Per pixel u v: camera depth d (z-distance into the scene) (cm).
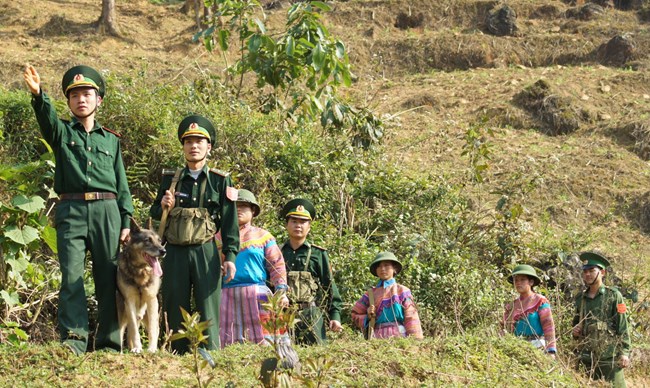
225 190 825
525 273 1046
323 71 1503
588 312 1071
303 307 935
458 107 2431
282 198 1358
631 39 2933
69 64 2408
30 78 738
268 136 1459
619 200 1991
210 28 1572
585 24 3142
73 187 770
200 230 808
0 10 2969
